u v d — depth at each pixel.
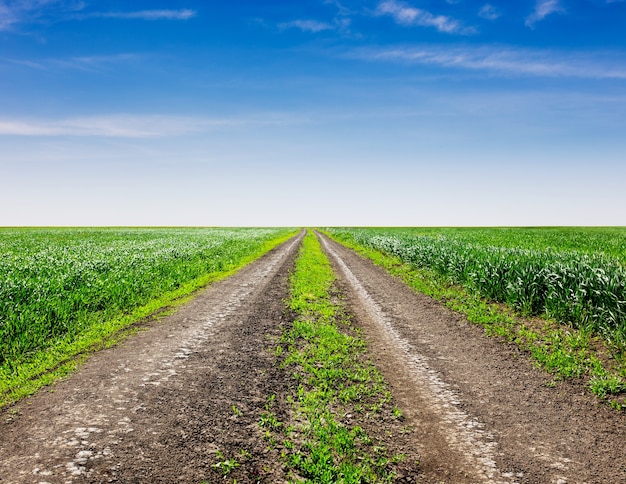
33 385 6.60
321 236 69.62
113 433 5.09
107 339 9.32
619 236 48.22
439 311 12.76
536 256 15.71
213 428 5.38
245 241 43.09
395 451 5.03
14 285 11.38
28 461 4.41
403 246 27.52
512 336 9.87
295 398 6.47
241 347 8.89
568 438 5.33
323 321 11.26
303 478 4.45
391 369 7.83
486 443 5.20
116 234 62.31
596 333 9.64
